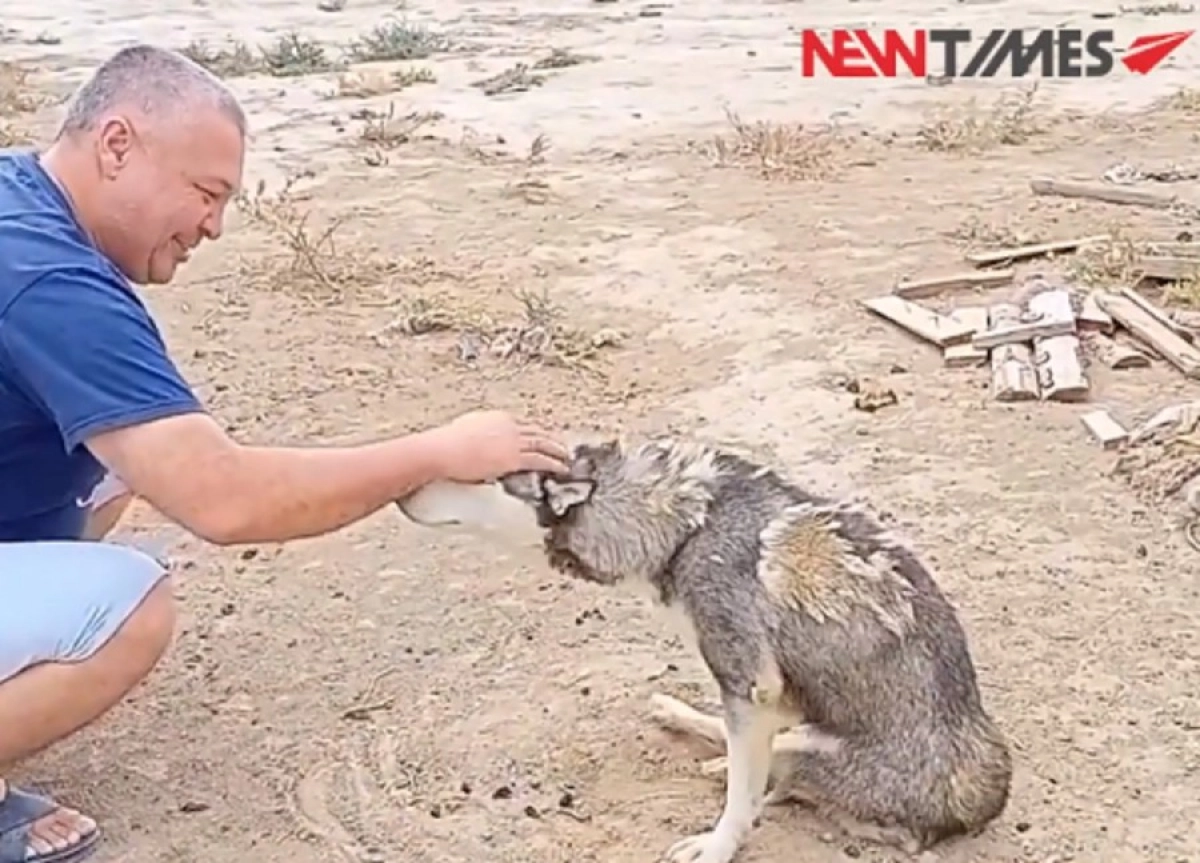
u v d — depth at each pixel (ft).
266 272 28.94
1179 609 16.47
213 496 10.80
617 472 12.24
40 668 11.59
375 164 38.65
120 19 70.49
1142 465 19.62
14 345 10.58
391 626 16.49
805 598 11.89
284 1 77.20
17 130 42.16
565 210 33.68
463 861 12.72
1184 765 13.82
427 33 62.28
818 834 12.70
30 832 12.49
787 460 20.54
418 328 25.71
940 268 28.40
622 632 16.25
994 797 12.49
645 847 12.78
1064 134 41.04
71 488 12.24
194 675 15.52
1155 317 24.20
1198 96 44.86
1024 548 17.88
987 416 21.57
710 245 30.50
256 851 12.91
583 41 61.62
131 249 11.57
